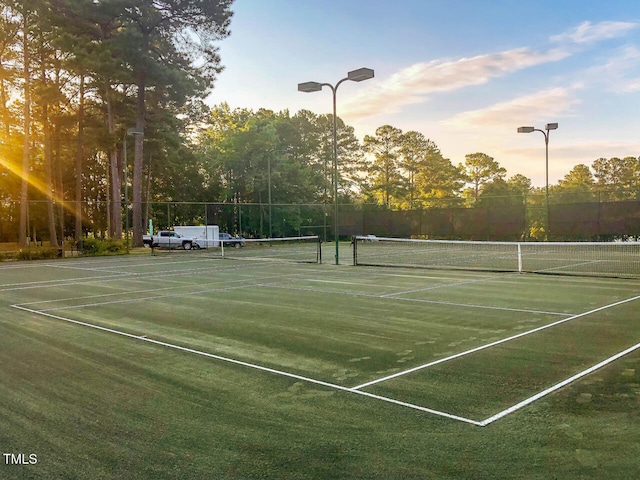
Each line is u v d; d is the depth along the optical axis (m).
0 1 34.72
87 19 34.88
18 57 38.69
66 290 14.95
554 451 4.03
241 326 9.12
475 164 75.12
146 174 54.31
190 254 32.47
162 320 9.84
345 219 43.09
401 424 4.61
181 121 51.25
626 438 4.24
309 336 8.24
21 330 9.16
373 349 7.35
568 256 26.09
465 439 4.27
